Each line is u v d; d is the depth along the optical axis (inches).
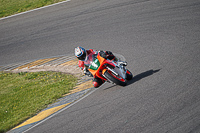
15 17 2888.8
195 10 1861.5
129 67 1318.9
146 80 1086.4
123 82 1050.1
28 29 2524.6
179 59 1229.1
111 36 1905.8
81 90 1264.8
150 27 1828.2
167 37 1589.6
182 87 940.0
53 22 2500.0
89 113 952.9
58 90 1370.6
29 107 1262.3
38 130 972.6
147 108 857.5
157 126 747.4
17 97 1459.2
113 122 836.6
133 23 1984.5
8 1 3474.4
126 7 2304.4
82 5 2674.7
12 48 2279.8
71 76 1566.2
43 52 2050.9
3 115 1282.0
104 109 943.7
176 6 2017.7
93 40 1945.1
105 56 1032.2
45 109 1183.6
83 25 2255.2
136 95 974.4
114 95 1035.9
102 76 1075.3
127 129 773.9
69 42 2058.3
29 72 1834.4
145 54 1439.5
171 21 1811.0
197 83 941.2
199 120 722.8
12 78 1812.3
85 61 1081.4
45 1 3120.1
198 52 1250.0
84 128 859.4
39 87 1513.3
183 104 823.7
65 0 2972.4
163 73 1114.7
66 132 876.6
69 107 1085.1
